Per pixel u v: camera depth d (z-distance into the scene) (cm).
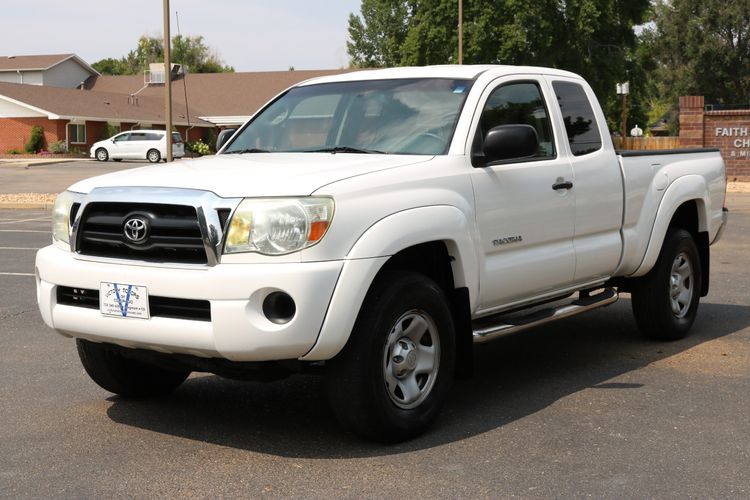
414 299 484
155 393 582
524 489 421
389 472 444
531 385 610
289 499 411
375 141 561
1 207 2269
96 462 462
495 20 4397
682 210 769
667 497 411
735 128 2636
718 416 534
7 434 509
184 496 416
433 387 502
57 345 738
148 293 457
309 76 6925
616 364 668
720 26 6994
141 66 10644
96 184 497
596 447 479
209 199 452
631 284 731
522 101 601
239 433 509
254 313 441
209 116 6562
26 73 6925
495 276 551
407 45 4644
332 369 468
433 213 498
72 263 487
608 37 4834
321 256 447
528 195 574
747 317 840
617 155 672
